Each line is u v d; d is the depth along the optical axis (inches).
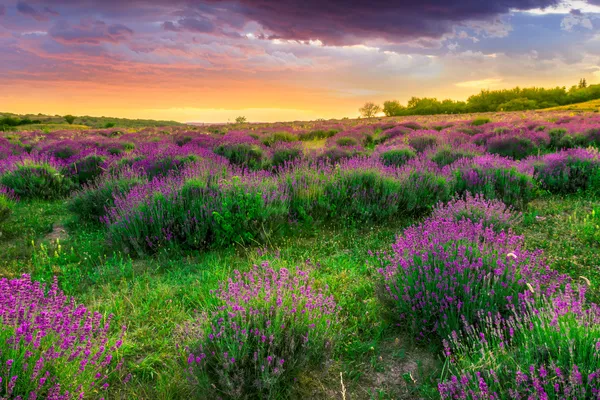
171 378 126.4
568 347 102.7
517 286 146.3
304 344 123.5
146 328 155.0
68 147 609.9
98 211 317.7
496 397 94.3
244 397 111.5
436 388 120.6
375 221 295.1
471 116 1918.1
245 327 122.9
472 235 191.3
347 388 126.0
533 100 4453.7
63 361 106.5
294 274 182.2
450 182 341.1
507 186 324.2
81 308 125.3
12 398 95.4
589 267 205.2
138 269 217.2
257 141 698.2
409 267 159.6
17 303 118.5
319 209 295.0
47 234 288.7
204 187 271.9
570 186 371.9
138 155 480.1
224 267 202.7
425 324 144.8
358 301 177.8
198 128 1680.6
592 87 4350.4
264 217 252.4
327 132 1118.4
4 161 508.1
